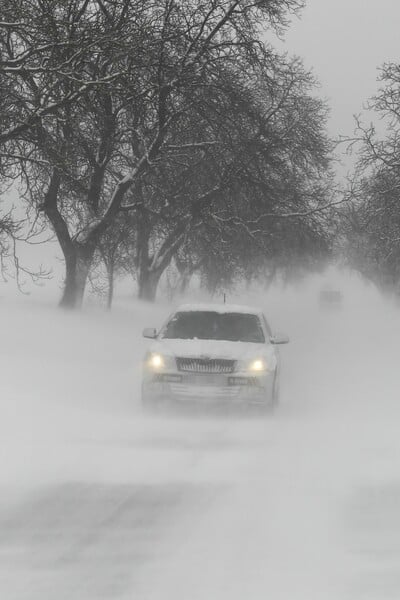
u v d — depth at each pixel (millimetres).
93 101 32906
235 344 19359
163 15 37500
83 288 43250
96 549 8578
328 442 15297
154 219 48250
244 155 44844
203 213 46969
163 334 20125
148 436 15484
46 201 39719
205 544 8859
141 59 34156
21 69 28844
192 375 18469
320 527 9602
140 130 40875
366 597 7277
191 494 11102
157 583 7574
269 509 10398
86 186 42312
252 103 42031
